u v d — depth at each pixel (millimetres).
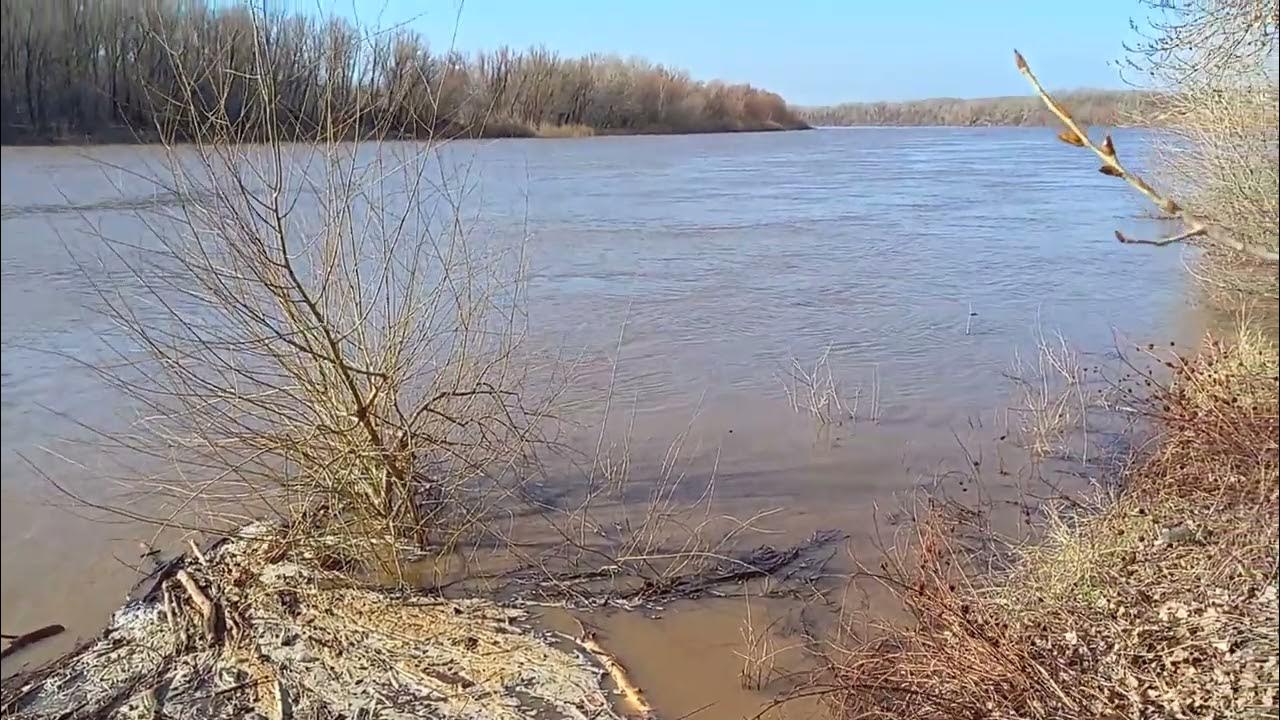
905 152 44656
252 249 4883
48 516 5805
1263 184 8172
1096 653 4199
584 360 9414
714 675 4523
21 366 8297
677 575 5426
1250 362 6816
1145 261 14664
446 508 5914
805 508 6246
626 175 29547
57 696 4352
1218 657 4027
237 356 5785
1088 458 6887
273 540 5488
